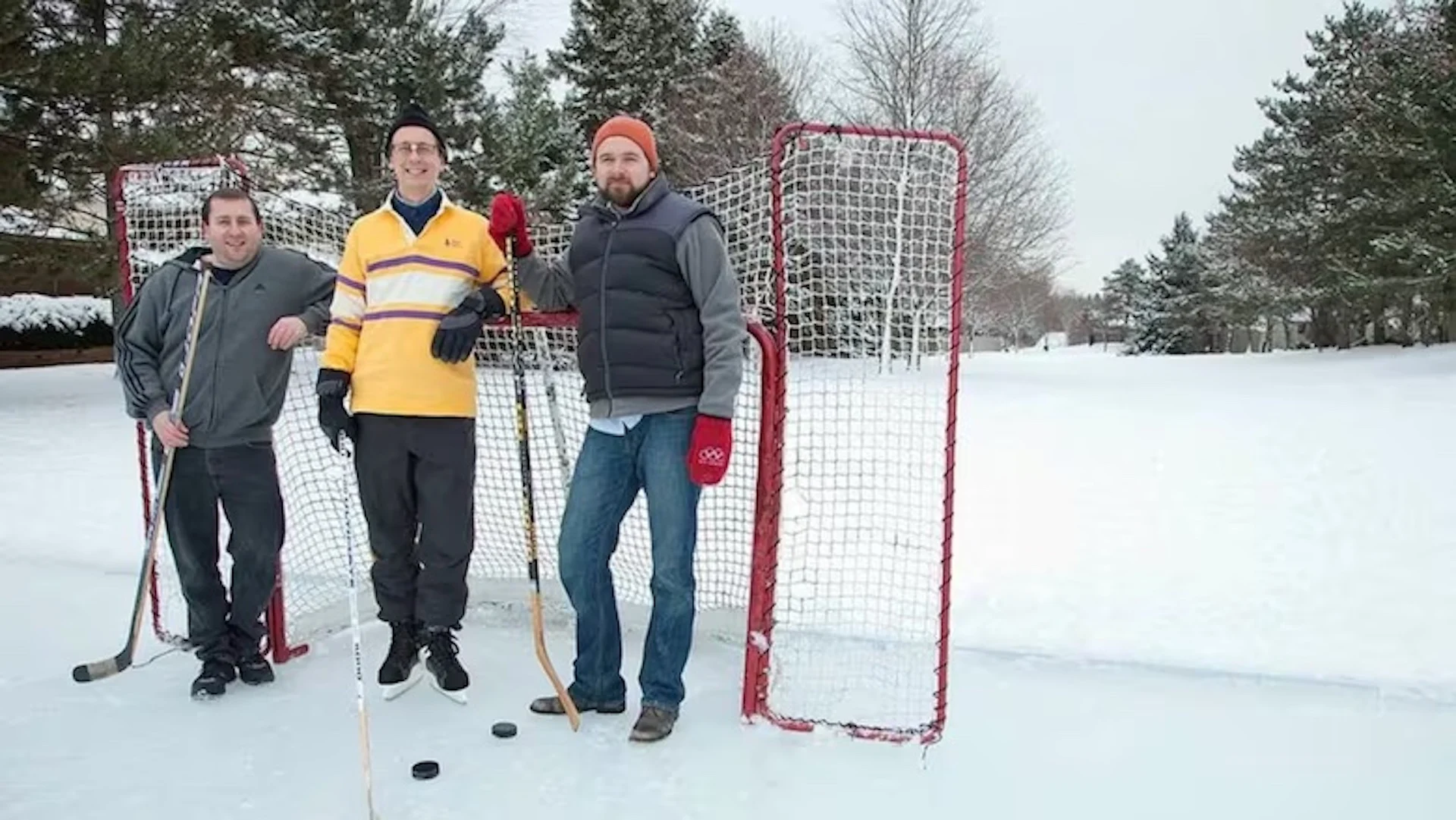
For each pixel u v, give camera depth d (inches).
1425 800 104.2
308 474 170.9
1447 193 845.8
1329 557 191.0
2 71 410.9
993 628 153.3
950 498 120.8
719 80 879.7
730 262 116.1
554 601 162.1
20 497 252.8
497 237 121.0
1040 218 931.3
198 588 132.6
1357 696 128.3
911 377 182.2
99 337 762.2
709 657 145.9
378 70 661.3
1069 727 122.0
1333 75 1202.6
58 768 111.6
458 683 131.2
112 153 441.7
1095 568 184.9
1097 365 1069.1
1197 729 120.8
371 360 125.3
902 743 118.0
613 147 114.5
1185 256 1871.3
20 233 467.2
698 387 116.5
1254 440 362.3
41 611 165.9
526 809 102.8
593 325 117.3
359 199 651.5
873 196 135.7
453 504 127.6
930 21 850.8
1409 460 302.8
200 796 105.4
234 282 131.1
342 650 150.6
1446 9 887.1
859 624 153.2
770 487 122.9
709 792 106.4
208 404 128.4
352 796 105.3
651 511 117.6
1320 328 1266.0
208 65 470.9
